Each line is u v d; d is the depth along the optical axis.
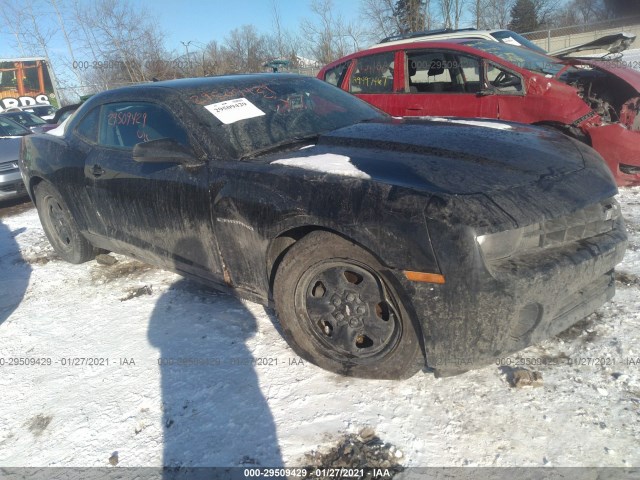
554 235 2.22
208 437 2.29
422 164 2.42
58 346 3.23
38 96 17.81
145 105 3.41
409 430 2.19
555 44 21.48
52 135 4.37
